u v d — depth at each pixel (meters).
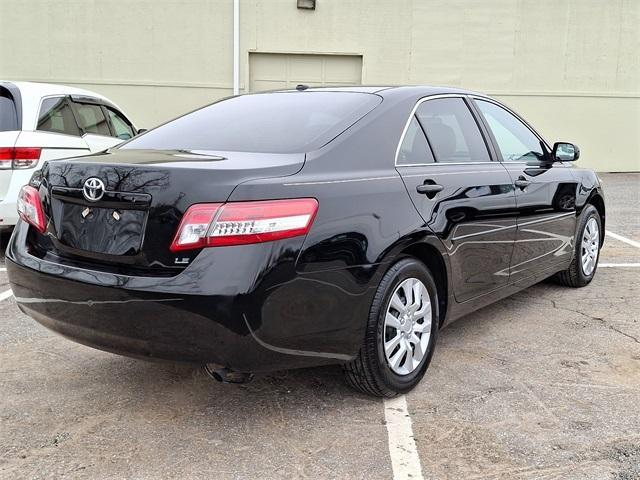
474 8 15.08
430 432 2.88
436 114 3.73
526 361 3.75
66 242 2.84
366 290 2.87
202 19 14.80
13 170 5.81
